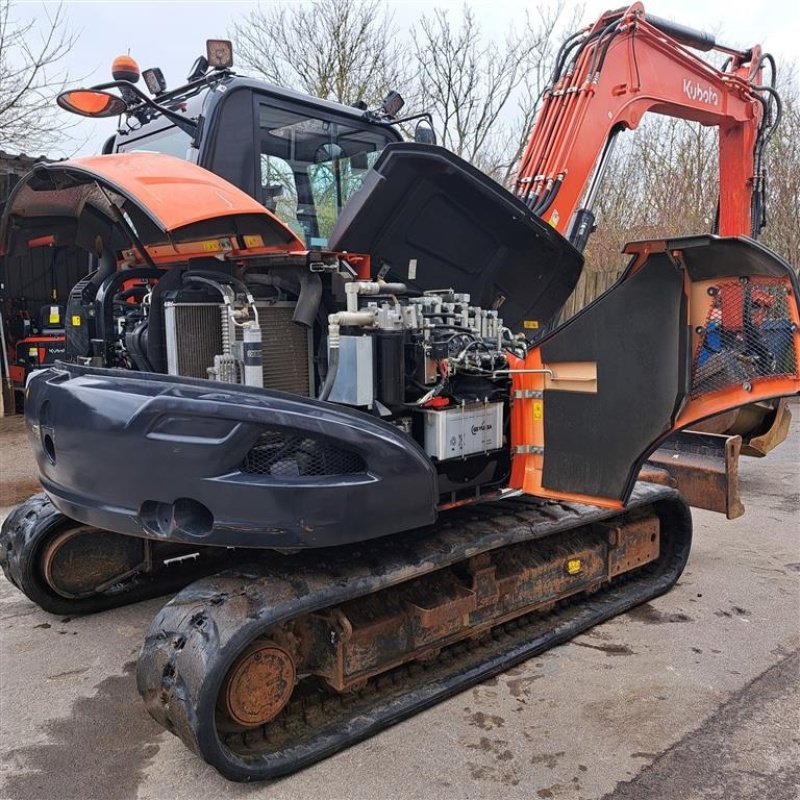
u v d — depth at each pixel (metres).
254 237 2.75
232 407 2.43
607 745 2.75
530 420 3.37
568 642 3.60
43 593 3.78
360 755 2.71
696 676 3.26
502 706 3.03
